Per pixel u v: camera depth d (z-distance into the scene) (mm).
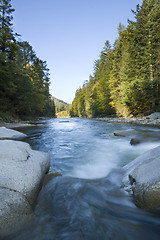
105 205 1895
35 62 33312
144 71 15633
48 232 1448
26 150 2668
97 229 1498
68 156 4250
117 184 2438
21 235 1390
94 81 41188
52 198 2043
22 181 1823
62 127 13016
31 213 1631
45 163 2785
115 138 6523
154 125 11117
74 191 2230
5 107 18250
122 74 20484
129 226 1539
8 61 16859
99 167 3340
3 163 1967
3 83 16312
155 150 2701
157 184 1644
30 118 27031
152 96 15578
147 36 15547
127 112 22141
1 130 6707
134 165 2645
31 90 22750
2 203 1417
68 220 1626
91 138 7195
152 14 14773
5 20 17656
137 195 1797
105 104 28125
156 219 1553
